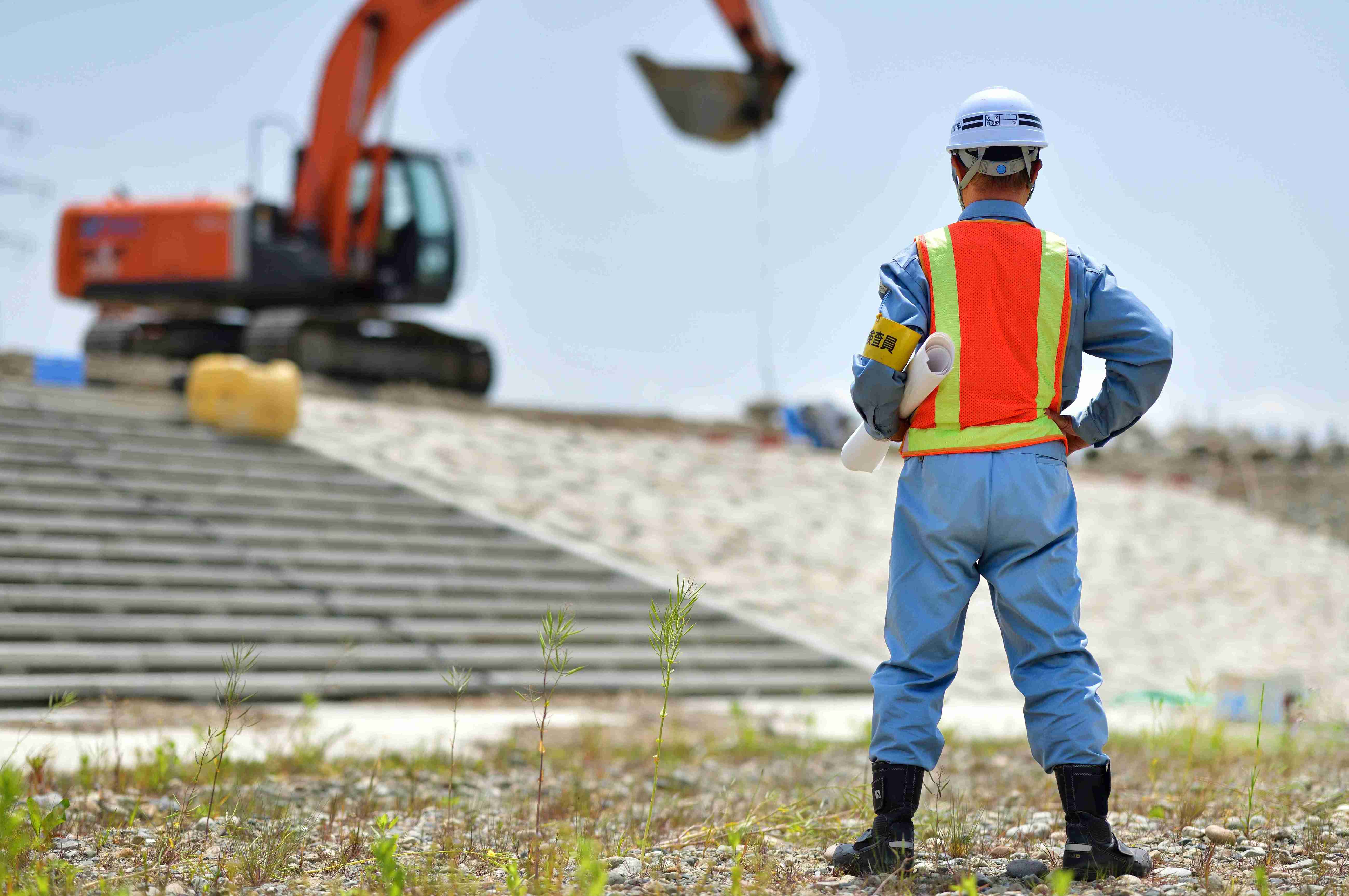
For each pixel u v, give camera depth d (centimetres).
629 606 2372
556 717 1645
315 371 4059
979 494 573
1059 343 588
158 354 4569
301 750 1174
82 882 584
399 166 4097
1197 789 947
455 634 2030
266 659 1781
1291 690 1394
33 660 1608
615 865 617
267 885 593
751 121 3180
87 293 4428
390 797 964
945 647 587
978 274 589
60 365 3180
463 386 4484
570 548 2592
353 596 2094
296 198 4150
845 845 616
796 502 3656
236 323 4631
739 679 2114
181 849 677
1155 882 569
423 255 4078
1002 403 580
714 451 4106
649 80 3159
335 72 4044
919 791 585
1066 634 575
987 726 1712
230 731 1348
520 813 870
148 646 1742
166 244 4225
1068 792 571
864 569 3116
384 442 3077
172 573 1950
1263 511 6581
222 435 2742
